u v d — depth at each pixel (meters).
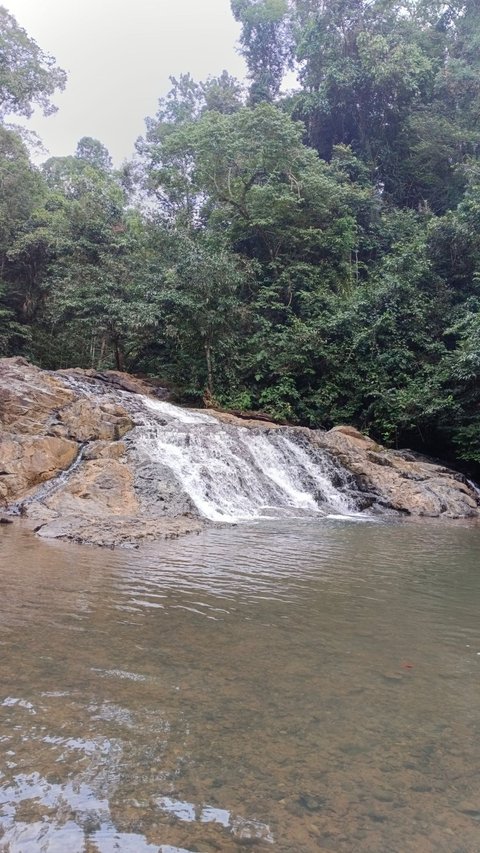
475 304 22.67
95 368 28.27
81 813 2.20
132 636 4.39
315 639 4.57
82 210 24.75
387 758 2.74
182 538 8.93
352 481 15.59
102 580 6.09
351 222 27.45
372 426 22.11
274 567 7.23
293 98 37.56
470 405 20.41
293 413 22.44
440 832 2.20
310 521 12.01
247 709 3.21
